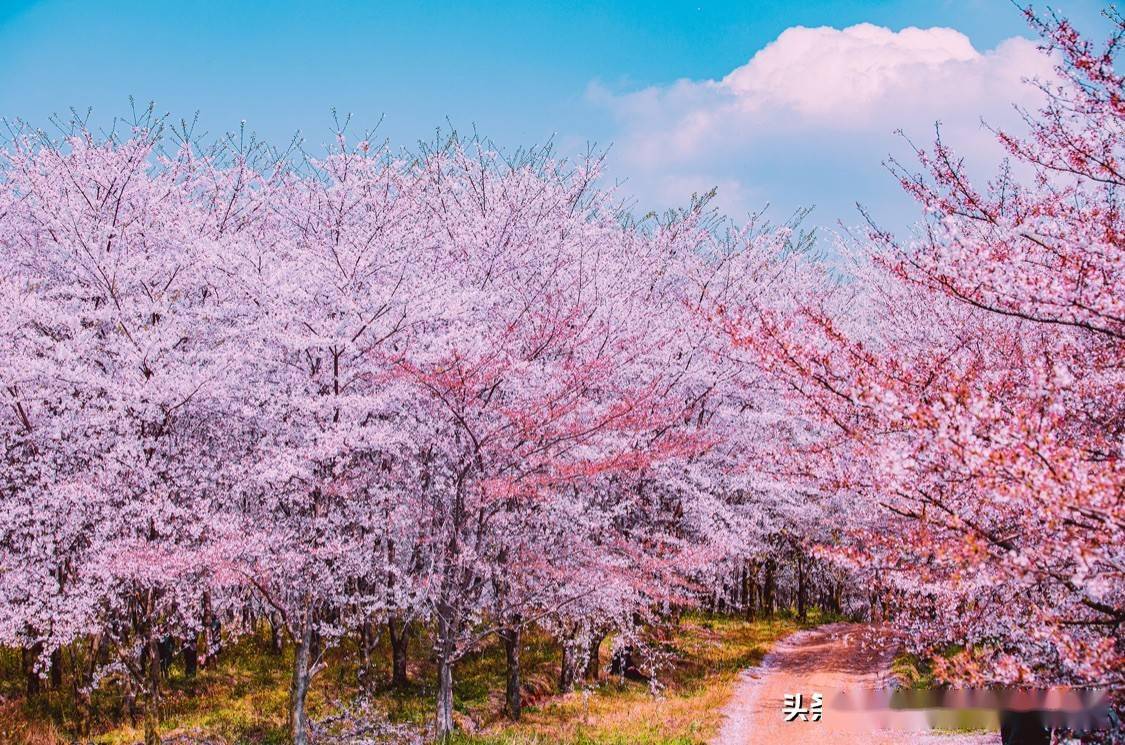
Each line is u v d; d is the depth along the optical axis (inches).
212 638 717.9
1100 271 268.7
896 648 894.4
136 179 706.8
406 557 626.5
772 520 872.3
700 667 888.9
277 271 601.0
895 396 256.1
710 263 877.2
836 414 344.5
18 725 618.8
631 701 733.3
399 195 723.4
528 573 611.5
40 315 579.8
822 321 335.9
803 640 1095.0
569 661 756.0
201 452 636.1
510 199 759.1
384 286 634.8
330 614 688.4
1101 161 294.4
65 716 651.5
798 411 498.3
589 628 697.6
